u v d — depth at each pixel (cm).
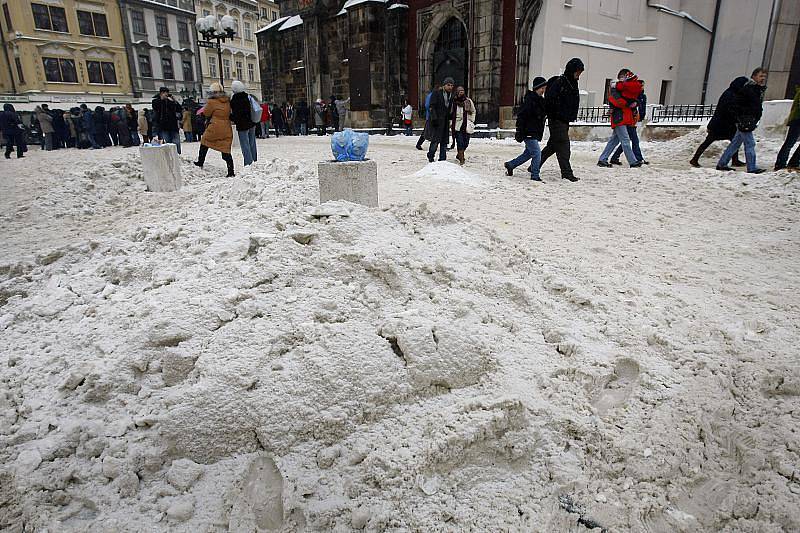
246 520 174
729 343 264
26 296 325
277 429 196
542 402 219
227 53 5606
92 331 254
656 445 201
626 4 2061
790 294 331
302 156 1279
